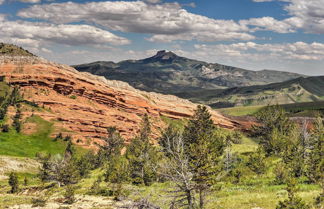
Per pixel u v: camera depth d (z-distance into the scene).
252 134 102.44
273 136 66.69
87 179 75.44
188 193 16.25
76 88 193.50
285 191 28.75
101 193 53.47
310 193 25.81
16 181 64.94
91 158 105.12
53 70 194.38
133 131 188.38
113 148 113.69
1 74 178.88
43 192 61.53
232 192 32.69
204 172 16.47
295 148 48.03
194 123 80.31
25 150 124.38
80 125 165.88
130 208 15.27
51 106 173.38
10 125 141.12
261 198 26.05
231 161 57.22
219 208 23.48
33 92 177.25
